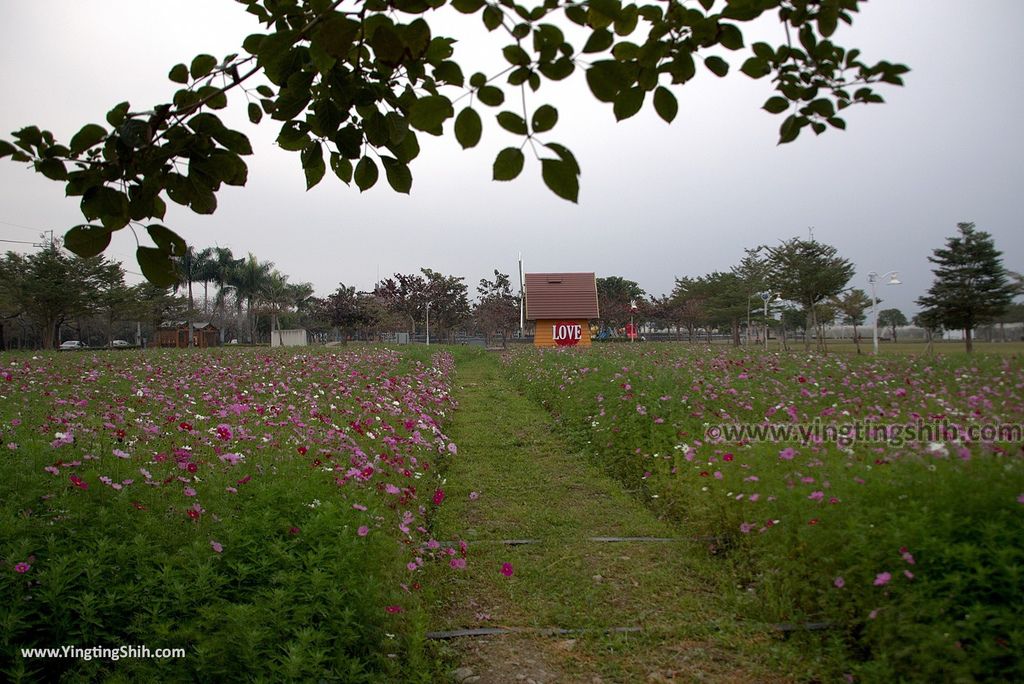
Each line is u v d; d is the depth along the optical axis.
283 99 1.72
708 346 25.28
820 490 3.32
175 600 2.34
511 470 6.73
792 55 2.02
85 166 1.54
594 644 3.19
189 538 2.68
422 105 1.55
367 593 2.71
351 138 1.82
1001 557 2.28
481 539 4.66
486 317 42.94
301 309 57.75
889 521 2.76
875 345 20.03
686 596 3.70
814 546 3.12
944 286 22.11
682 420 6.01
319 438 4.72
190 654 2.25
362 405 6.98
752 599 3.48
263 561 2.60
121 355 16.17
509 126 1.43
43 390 7.66
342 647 2.51
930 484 2.82
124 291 31.95
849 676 2.69
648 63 1.87
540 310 29.69
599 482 6.20
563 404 9.45
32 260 27.62
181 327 46.62
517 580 3.94
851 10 1.86
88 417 5.52
